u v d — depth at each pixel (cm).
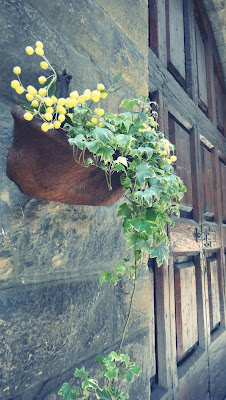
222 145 295
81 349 89
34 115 58
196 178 222
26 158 63
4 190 70
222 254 269
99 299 98
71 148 59
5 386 67
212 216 265
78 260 91
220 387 236
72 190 73
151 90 174
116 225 110
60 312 83
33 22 81
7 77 74
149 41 188
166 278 170
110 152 59
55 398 79
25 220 75
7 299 69
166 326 163
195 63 246
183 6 240
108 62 113
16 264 72
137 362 116
